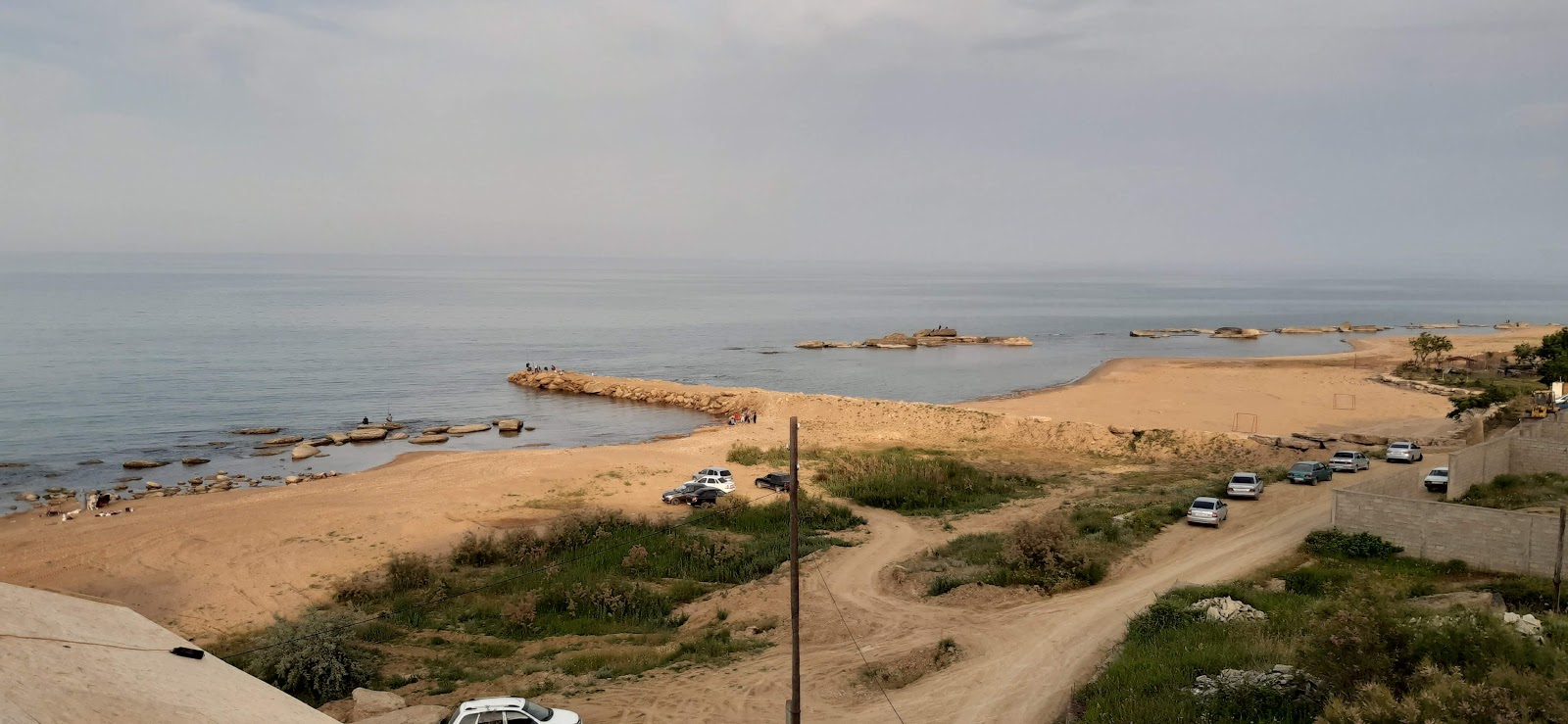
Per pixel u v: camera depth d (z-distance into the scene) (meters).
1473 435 57.25
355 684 23.59
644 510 45.38
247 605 31.81
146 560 36.84
